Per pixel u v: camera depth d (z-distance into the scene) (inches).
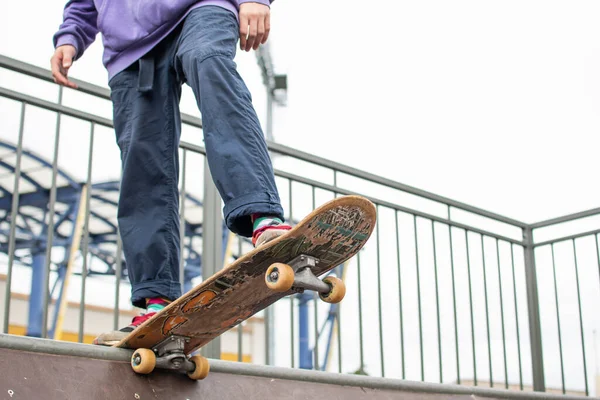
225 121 68.5
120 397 64.5
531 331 189.8
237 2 76.2
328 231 59.2
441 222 174.4
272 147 146.1
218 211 138.9
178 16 76.7
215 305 64.1
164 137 79.6
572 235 187.9
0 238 427.5
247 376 77.9
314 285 61.1
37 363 61.9
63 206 398.0
